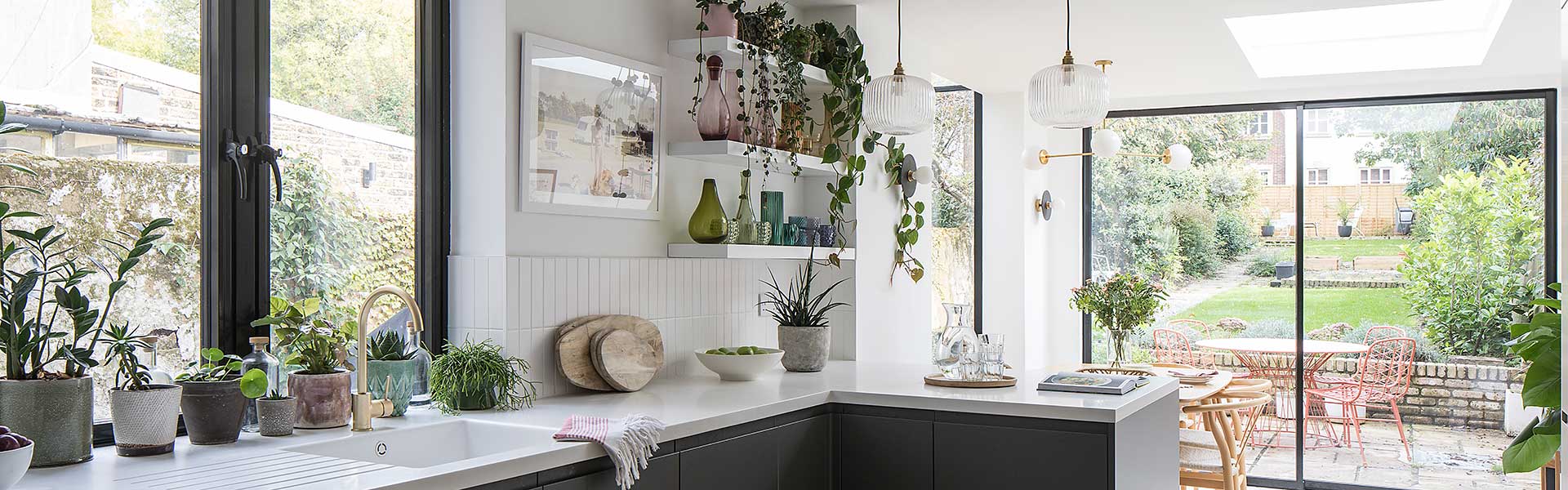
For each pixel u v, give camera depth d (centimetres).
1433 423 624
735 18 369
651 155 358
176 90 248
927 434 315
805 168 400
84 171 231
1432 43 552
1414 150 632
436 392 281
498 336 299
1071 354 713
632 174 348
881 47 461
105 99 235
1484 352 612
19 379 205
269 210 265
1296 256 657
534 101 308
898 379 357
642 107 354
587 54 328
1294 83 616
